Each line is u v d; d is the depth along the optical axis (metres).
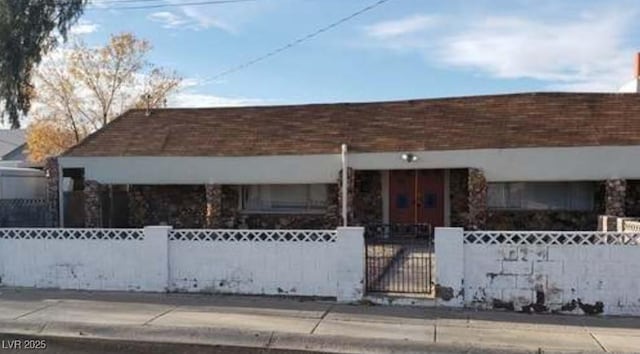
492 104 20.53
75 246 12.05
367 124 20.62
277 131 21.05
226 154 20.02
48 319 9.82
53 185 20.77
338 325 9.47
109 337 9.20
